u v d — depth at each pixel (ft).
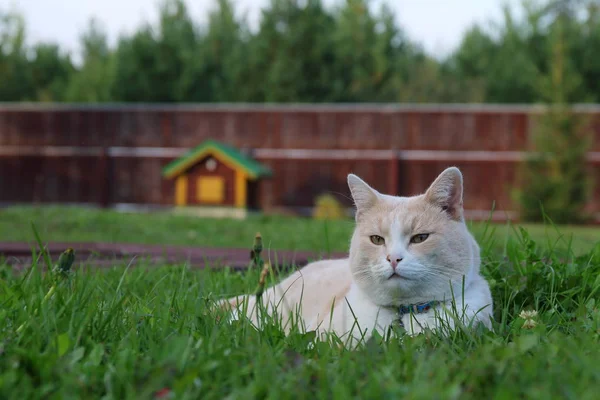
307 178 59.62
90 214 46.75
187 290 12.67
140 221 44.68
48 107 63.26
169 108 61.52
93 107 62.49
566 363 8.27
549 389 7.23
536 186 53.42
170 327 10.14
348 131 58.90
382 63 95.25
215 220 47.91
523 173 54.60
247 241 34.45
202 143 57.00
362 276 11.23
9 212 46.70
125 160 62.39
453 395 6.86
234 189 53.83
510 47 96.84
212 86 96.48
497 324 11.20
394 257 10.71
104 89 100.27
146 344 9.60
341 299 11.93
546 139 53.88
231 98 92.99
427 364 8.02
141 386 7.66
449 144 57.26
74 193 63.16
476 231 24.44
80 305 10.37
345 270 13.01
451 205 11.35
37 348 8.55
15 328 9.61
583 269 13.64
